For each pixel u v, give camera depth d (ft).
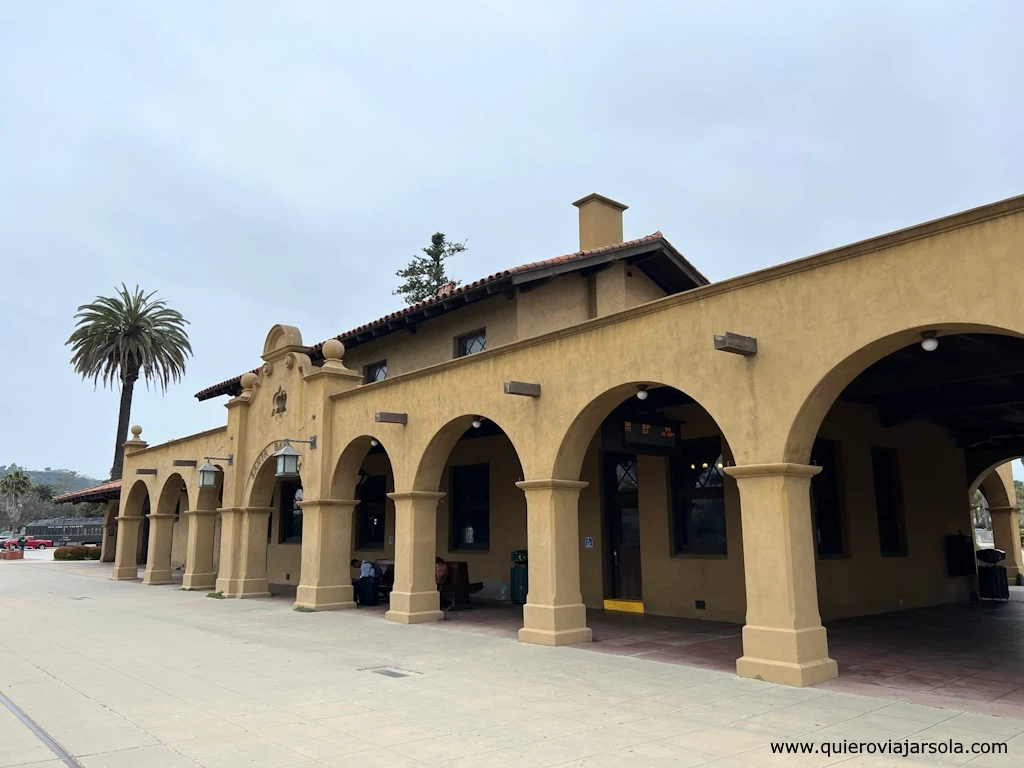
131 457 81.51
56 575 85.20
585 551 47.34
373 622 41.70
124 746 18.20
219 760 17.03
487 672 27.09
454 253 135.33
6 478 281.13
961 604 48.85
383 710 21.56
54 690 24.63
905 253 23.08
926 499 49.29
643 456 44.68
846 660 28.71
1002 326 20.79
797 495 25.85
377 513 64.03
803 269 25.61
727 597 39.42
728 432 27.22
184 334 132.98
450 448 42.47
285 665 28.81
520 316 46.70
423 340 54.44
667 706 21.77
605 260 49.21
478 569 54.13
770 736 18.63
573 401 33.27
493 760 16.90
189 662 29.60
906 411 44.83
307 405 51.49
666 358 29.68
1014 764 16.38
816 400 25.36
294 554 70.54
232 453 60.03
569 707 21.75
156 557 72.90
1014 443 53.88
